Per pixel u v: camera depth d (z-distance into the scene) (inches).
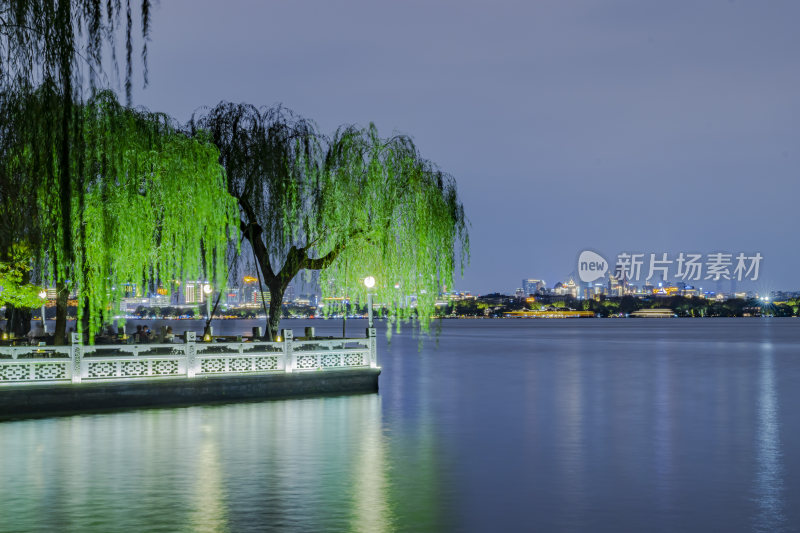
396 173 1381.6
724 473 749.3
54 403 1106.7
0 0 636.7
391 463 780.6
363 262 1389.0
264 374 1272.1
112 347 1159.0
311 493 650.8
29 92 660.7
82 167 670.5
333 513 588.1
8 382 1083.3
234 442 887.1
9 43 637.3
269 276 1459.2
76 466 755.4
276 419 1065.5
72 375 1125.7
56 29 622.5
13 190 745.6
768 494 662.5
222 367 1242.6
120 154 1104.2
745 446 906.7
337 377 1355.8
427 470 751.1
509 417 1156.5
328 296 1413.6
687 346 4069.9
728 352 3393.2
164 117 1238.3
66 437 914.7
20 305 1264.8
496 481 705.6
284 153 1344.7
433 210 1378.0
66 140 642.2
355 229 1366.9
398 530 546.6
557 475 735.1
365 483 692.1
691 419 1146.7
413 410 1214.9
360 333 6638.8
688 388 1667.1
